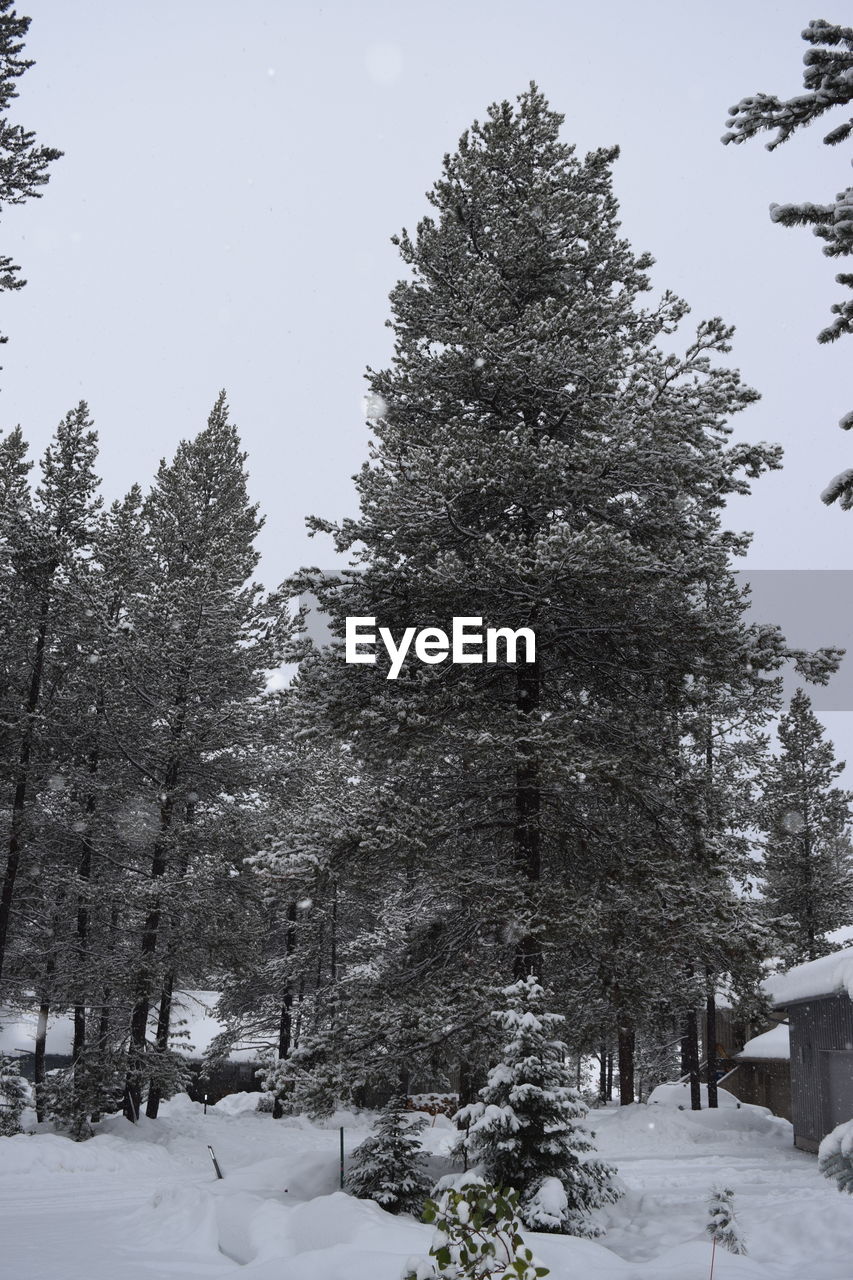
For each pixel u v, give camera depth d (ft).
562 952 52.19
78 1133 82.99
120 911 98.89
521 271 58.29
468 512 52.54
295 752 95.09
